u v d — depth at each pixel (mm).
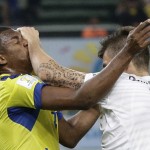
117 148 8016
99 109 8633
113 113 8086
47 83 8078
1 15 31406
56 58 22672
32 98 7984
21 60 8578
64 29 25625
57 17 32844
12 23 30094
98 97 7703
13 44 8570
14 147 8188
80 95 7707
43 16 32594
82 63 22406
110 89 7840
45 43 22766
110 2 33812
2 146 8234
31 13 31734
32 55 8312
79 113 9320
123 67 7629
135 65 8406
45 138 8438
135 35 7496
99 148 20281
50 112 8758
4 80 8297
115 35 8570
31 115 8328
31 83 8070
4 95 8148
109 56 8523
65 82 8008
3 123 8211
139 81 8242
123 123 7988
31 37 8484
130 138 7945
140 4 29375
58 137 9000
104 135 8203
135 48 7559
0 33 8625
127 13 28922
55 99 7879
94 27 26156
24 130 8234
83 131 9227
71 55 22594
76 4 33688
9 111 8188
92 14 33156
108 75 7621
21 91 8055
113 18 32375
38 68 8094
